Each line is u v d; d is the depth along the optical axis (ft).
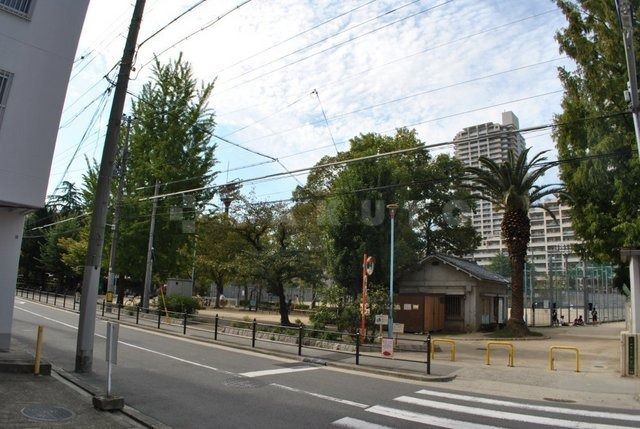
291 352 57.52
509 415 31.37
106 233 118.93
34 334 61.82
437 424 28.43
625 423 30.07
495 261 308.81
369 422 28.32
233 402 32.04
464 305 101.55
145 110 116.67
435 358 58.85
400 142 131.75
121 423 25.57
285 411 30.19
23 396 29.37
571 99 67.97
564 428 28.53
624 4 33.40
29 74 40.73
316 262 92.84
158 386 36.11
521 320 91.61
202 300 189.37
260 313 152.46
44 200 41.96
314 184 127.24
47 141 41.91
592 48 63.00
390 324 68.39
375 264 86.43
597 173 62.18
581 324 139.64
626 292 61.98
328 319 71.51
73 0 43.04
